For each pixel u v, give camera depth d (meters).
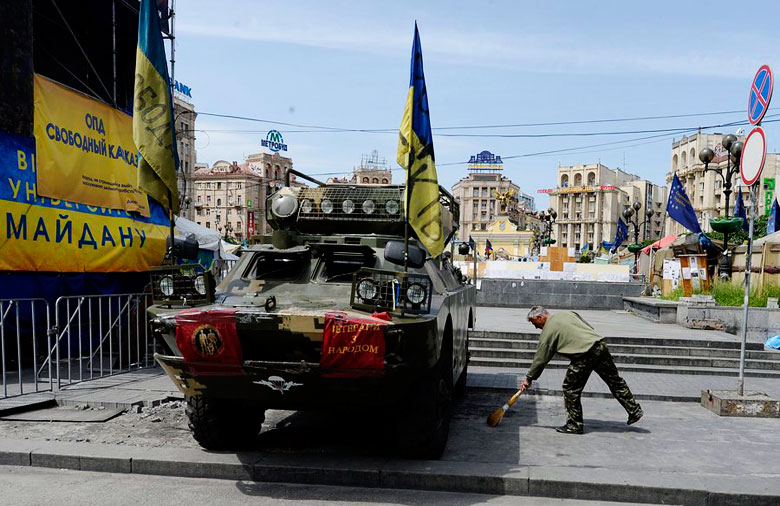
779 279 16.97
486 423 6.98
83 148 11.12
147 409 7.14
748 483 4.77
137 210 12.45
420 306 4.76
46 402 7.16
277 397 4.84
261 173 104.56
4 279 9.69
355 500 4.65
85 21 13.46
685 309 14.41
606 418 7.33
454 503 4.62
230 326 4.59
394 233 6.80
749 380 9.81
